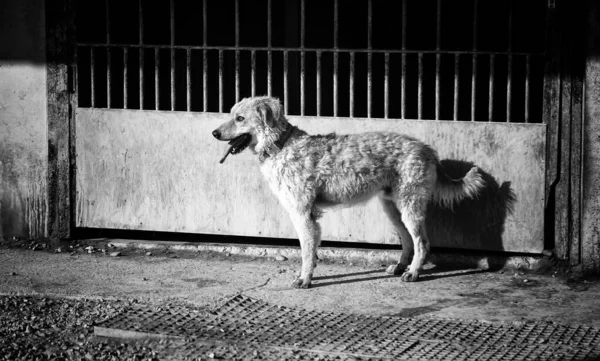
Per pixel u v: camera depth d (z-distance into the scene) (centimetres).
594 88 380
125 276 389
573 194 391
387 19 562
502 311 343
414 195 376
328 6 561
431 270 398
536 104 528
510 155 394
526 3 508
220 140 389
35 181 436
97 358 303
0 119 435
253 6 551
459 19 550
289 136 374
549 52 386
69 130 431
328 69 567
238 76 416
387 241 410
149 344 314
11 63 430
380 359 297
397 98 574
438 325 328
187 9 514
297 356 301
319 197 377
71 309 348
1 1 427
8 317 339
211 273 394
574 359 296
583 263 390
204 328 325
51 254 424
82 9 434
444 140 399
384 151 374
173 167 425
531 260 397
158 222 430
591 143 383
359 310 344
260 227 421
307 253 373
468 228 402
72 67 428
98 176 432
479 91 552
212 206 424
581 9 381
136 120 425
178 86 513
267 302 354
